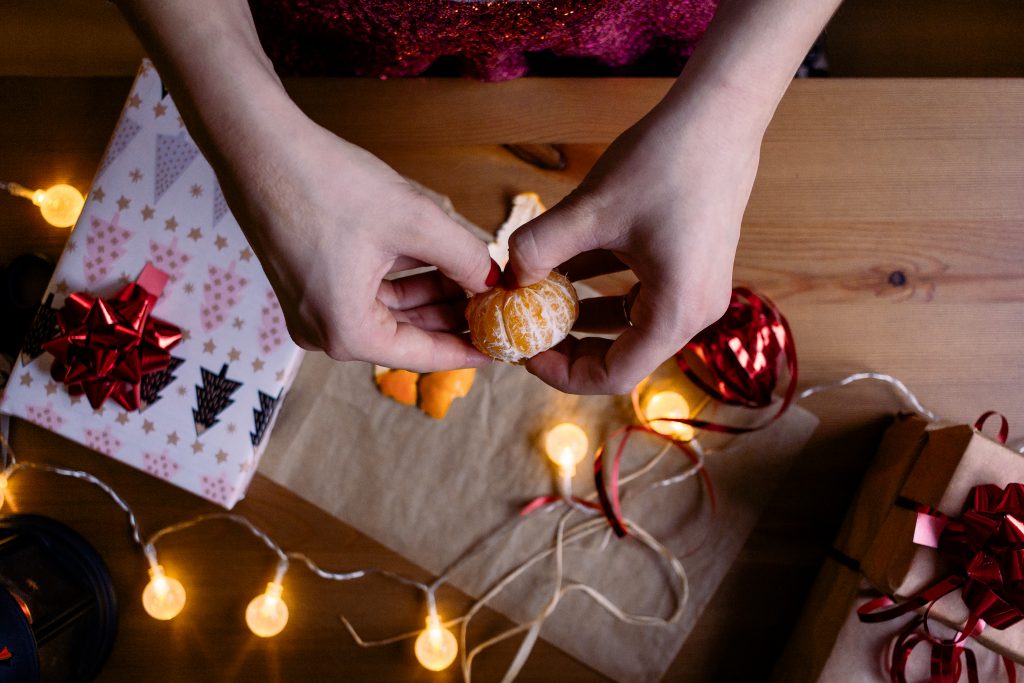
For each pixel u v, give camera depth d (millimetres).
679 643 578
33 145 585
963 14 806
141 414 564
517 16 502
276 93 408
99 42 812
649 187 411
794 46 408
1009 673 519
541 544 588
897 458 546
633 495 591
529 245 424
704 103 408
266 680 583
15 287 585
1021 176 573
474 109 575
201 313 568
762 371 565
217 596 583
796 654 561
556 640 583
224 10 407
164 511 583
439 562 585
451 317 518
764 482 584
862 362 581
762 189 578
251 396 566
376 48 541
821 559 580
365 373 594
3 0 814
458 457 592
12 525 570
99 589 571
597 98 574
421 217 420
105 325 544
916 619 523
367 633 585
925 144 574
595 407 597
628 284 588
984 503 495
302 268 421
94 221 571
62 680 565
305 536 586
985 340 577
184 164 574
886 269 578
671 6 535
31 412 566
